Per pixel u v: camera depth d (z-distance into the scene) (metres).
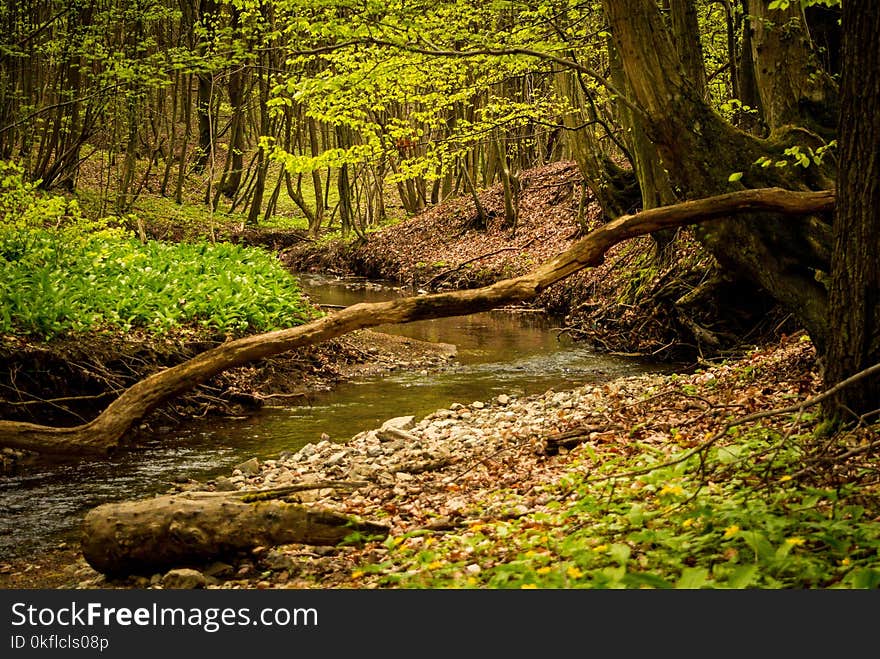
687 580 4.11
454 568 5.34
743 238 9.05
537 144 40.97
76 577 6.89
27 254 15.16
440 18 13.88
